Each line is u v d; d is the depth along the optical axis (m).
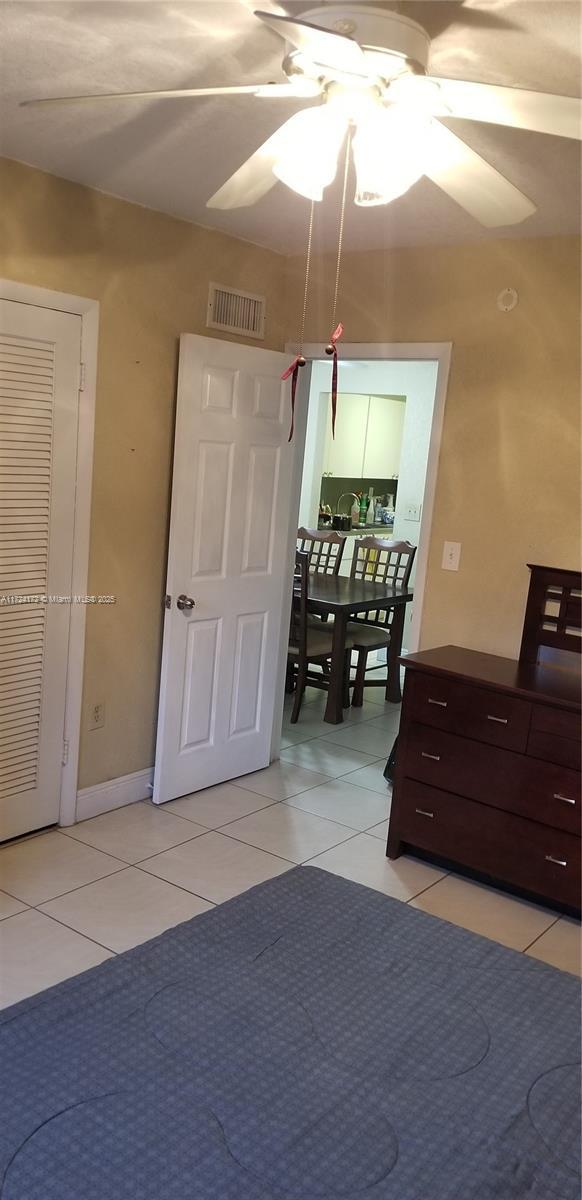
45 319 3.16
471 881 3.41
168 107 2.40
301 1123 2.04
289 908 3.00
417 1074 2.24
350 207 3.22
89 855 3.38
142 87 2.32
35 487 3.24
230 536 3.94
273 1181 1.87
